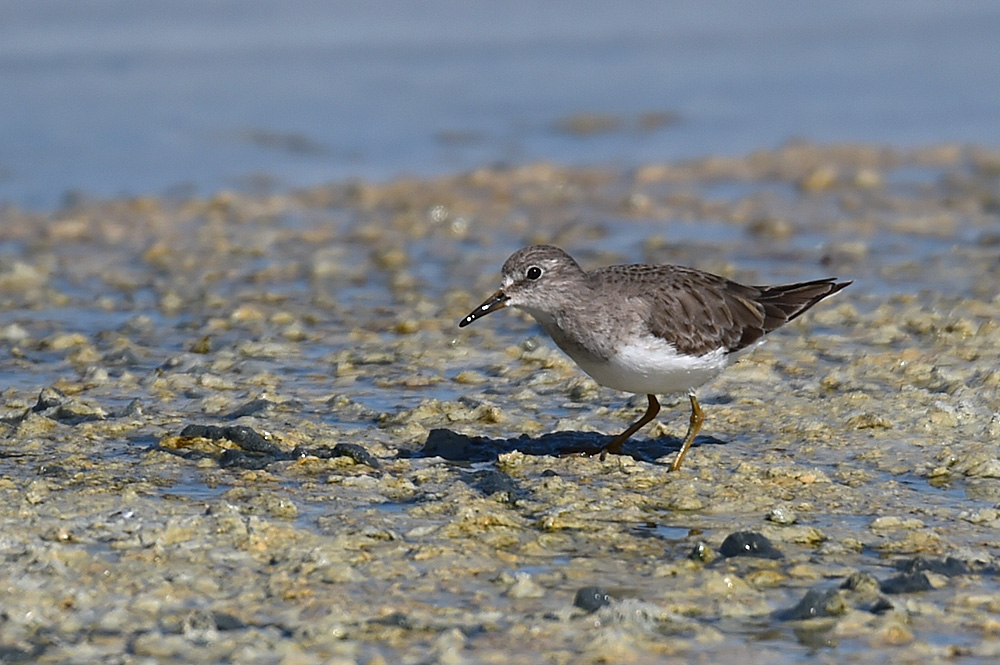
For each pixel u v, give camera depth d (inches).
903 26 1593.3
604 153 1117.1
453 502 414.0
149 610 335.0
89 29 1362.0
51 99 1198.3
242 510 403.9
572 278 453.1
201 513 397.7
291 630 327.3
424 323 663.1
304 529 388.5
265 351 611.5
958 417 490.6
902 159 1072.2
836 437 480.1
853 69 1400.1
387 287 749.9
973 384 534.3
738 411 510.0
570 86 1327.5
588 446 482.3
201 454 461.7
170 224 899.4
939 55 1453.0
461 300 711.1
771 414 508.1
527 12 1566.2
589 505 411.2
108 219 908.0
